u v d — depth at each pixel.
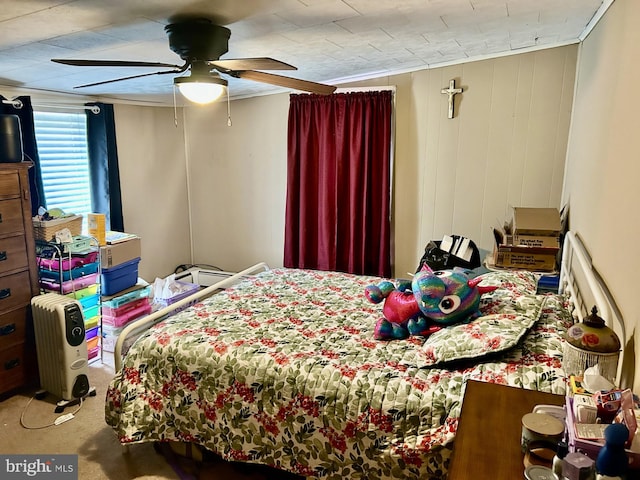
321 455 1.93
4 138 2.75
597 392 1.13
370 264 4.11
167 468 2.36
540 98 3.42
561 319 2.08
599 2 2.17
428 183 3.89
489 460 1.09
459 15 2.26
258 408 2.04
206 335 2.30
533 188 3.56
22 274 2.93
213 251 5.05
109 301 3.54
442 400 1.74
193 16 1.89
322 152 4.06
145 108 4.45
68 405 2.89
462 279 2.09
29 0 1.55
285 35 2.34
